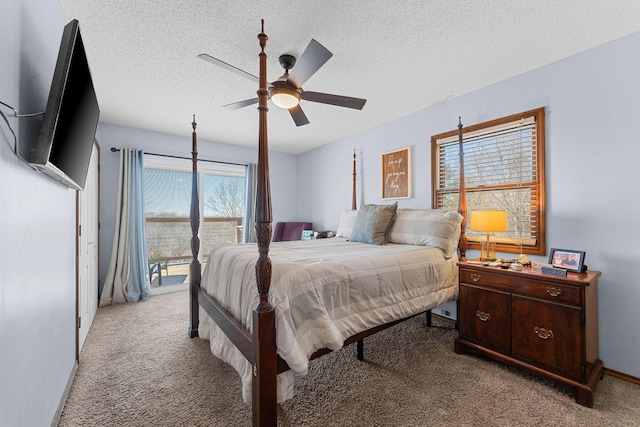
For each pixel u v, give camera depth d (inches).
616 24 71.0
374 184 151.5
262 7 64.5
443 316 118.6
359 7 64.9
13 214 38.0
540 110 91.0
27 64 45.1
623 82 75.9
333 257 77.2
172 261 166.2
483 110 106.2
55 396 57.3
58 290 60.5
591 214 81.2
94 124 63.5
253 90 106.0
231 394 67.8
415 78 98.9
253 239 184.2
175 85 102.0
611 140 77.8
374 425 57.2
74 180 54.9
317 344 58.4
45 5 53.9
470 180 111.2
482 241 99.4
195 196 106.0
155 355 86.9
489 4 64.4
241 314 66.6
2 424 34.3
